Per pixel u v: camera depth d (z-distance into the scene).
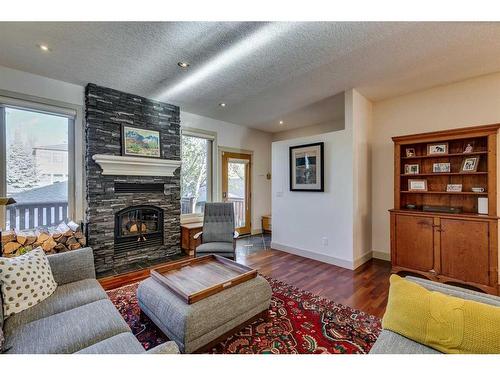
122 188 3.68
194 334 1.58
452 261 2.87
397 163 3.40
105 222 3.47
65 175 3.40
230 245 3.36
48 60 2.72
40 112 3.18
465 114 3.18
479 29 2.11
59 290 1.84
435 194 3.36
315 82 3.25
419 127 3.55
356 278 3.12
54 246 3.03
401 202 3.59
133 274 3.29
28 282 1.65
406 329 1.24
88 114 3.35
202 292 1.76
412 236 3.17
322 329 2.01
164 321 1.71
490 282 2.63
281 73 2.99
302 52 2.51
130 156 3.68
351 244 3.51
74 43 2.38
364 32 2.17
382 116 3.91
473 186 3.07
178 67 2.86
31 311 1.56
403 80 3.19
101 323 1.43
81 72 3.01
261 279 2.16
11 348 1.21
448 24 2.05
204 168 5.18
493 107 2.99
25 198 3.15
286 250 4.38
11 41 2.34
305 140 4.08
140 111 3.82
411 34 2.20
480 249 2.70
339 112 4.66
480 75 3.04
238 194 5.88
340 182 3.63
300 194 4.16
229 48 2.45
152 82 3.30
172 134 4.23
